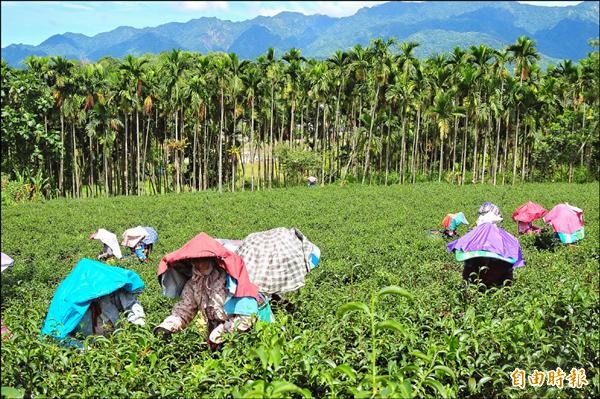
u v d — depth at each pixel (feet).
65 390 16.53
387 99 187.32
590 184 170.30
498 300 25.18
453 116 189.47
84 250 74.08
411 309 23.18
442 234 74.95
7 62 133.80
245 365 16.30
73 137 176.55
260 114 202.69
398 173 213.05
